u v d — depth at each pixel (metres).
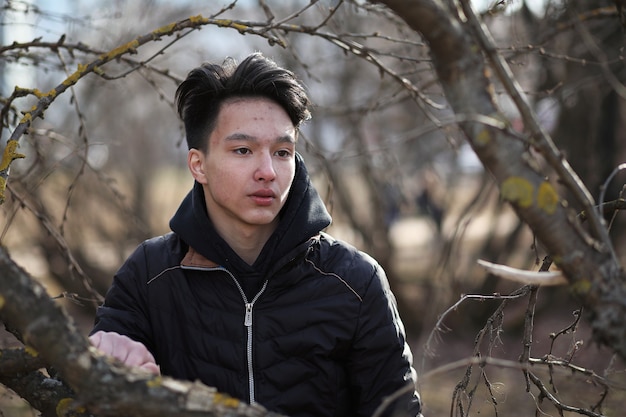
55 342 1.34
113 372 1.34
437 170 7.93
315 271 1.98
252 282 1.96
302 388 1.94
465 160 6.92
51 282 7.84
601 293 1.23
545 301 6.87
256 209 1.89
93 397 1.34
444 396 5.21
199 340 1.96
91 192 7.23
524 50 2.59
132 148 8.82
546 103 5.32
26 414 3.93
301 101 1.95
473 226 7.93
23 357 1.56
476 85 1.23
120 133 8.47
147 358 1.73
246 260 2.00
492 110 1.23
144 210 8.90
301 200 1.98
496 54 1.23
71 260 2.85
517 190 1.23
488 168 1.26
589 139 5.75
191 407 1.32
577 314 2.20
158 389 1.33
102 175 3.27
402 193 6.76
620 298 1.23
